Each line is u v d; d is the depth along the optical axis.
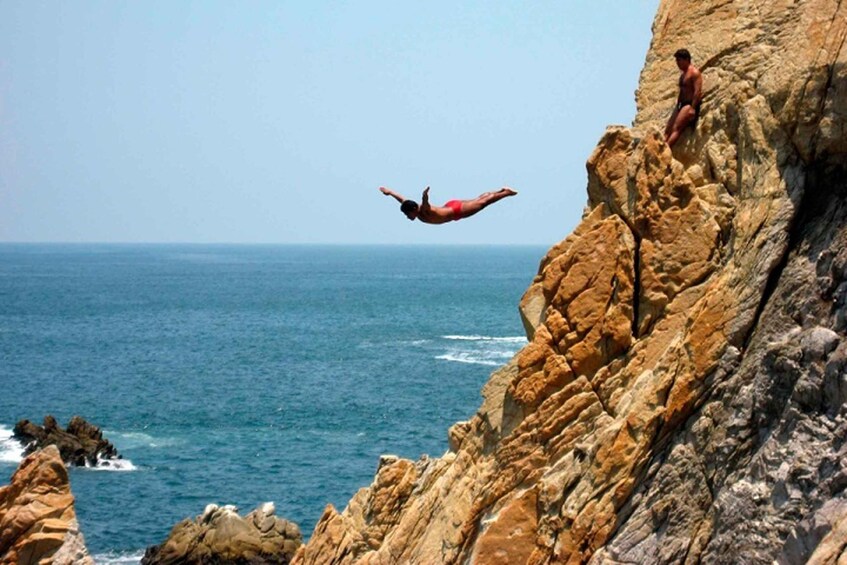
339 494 67.69
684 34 21.88
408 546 24.66
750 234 18.72
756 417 17.61
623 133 21.02
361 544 27.62
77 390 111.69
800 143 18.47
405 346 152.75
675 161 20.31
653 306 20.27
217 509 52.62
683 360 18.59
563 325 21.20
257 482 70.62
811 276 17.72
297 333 174.50
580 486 19.61
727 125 20.33
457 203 19.94
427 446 82.19
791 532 15.84
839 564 14.31
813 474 16.08
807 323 17.39
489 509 22.03
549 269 21.56
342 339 164.00
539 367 21.52
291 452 79.88
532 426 21.47
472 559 21.30
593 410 20.70
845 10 18.23
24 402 103.81
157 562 51.06
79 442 78.44
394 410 97.00
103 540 57.88
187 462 77.06
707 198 20.17
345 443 83.06
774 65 19.41
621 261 20.67
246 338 167.00
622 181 20.91
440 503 24.02
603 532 18.84
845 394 16.06
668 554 18.00
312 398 104.44
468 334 170.00
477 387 110.25
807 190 18.53
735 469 17.67
